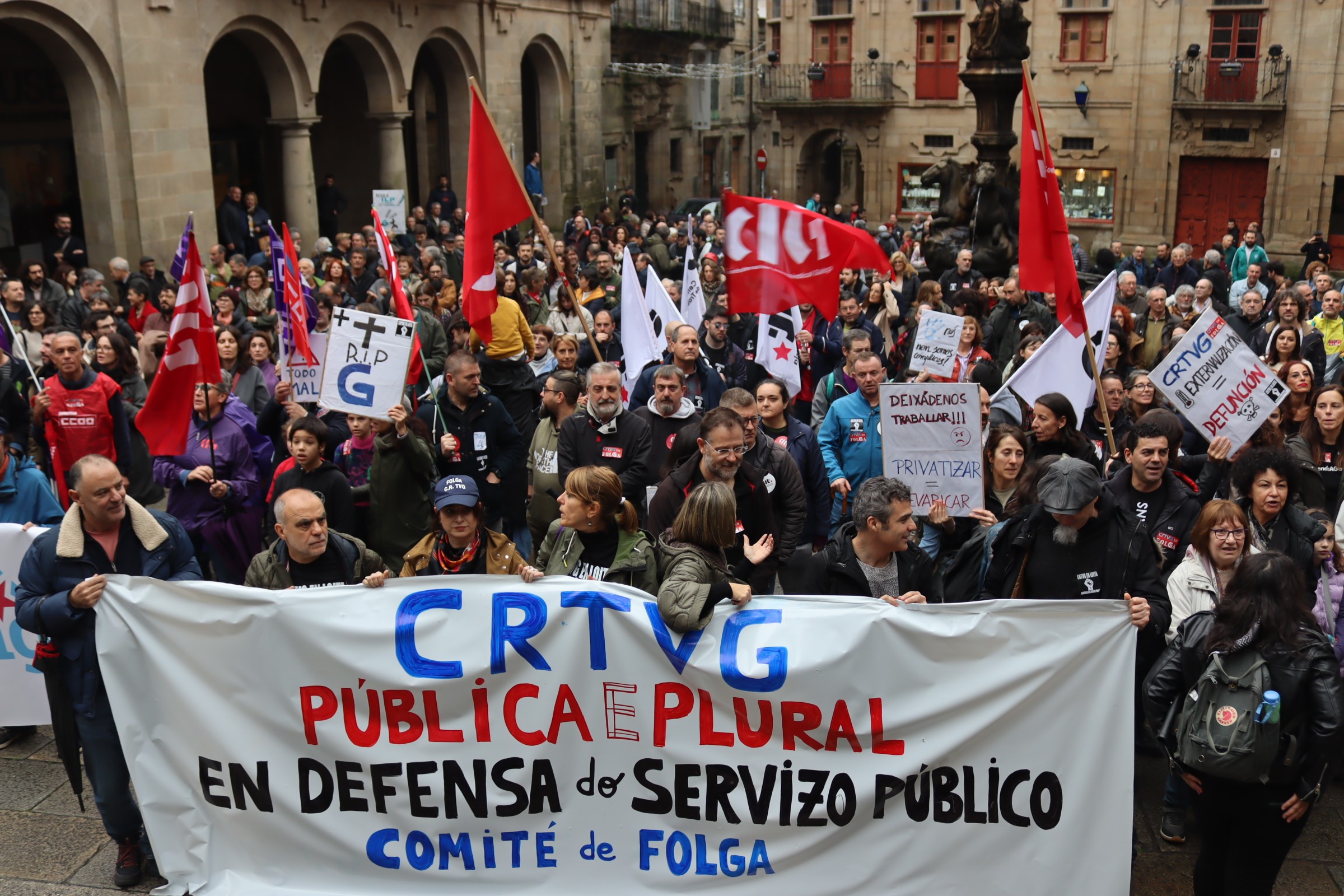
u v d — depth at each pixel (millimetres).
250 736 4773
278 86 21297
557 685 4691
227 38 24203
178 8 18250
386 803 4762
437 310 13391
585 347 10688
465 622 4711
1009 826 4551
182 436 6762
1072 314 7238
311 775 4777
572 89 30797
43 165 19875
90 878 5086
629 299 9500
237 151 25031
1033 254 7379
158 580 4742
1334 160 30719
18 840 5367
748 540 5816
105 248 17594
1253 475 5375
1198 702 4207
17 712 5965
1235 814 4297
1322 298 11828
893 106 38562
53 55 16734
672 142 39688
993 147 15727
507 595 4699
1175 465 6266
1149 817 5473
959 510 6148
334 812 4789
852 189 40656
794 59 39938
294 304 8672
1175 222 33500
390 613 4730
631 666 4645
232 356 8945
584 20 30781
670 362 9086
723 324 9508
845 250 7812
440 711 4727
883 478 5023
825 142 41438
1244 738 4055
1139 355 10062
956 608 4520
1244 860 4340
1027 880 4551
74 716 4934
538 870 4746
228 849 4828
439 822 4758
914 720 4547
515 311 9156
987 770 4547
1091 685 4484
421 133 28125
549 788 4730
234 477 7172
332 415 7965
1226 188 32625
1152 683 4461
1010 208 15594
